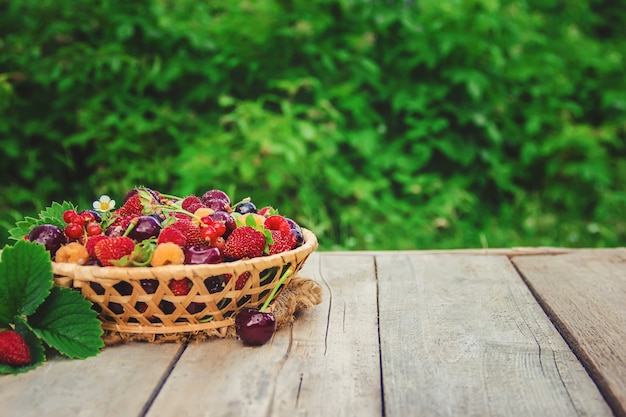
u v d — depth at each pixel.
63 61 3.77
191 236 1.38
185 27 3.87
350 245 3.58
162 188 3.92
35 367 1.24
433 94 3.94
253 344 1.34
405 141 3.96
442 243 3.74
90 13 3.89
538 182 4.38
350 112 3.95
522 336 1.42
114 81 3.89
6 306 1.29
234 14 3.92
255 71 3.88
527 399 1.13
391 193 3.93
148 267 1.29
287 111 3.53
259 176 3.61
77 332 1.29
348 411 1.08
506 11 4.21
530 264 2.02
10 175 4.03
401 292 1.72
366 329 1.45
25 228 1.52
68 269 1.29
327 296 1.68
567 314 1.55
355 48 3.82
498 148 4.09
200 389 1.15
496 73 4.08
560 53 4.54
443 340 1.39
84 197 3.95
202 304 1.33
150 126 3.72
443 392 1.15
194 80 3.99
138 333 1.34
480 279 1.85
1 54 3.85
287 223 1.51
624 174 4.43
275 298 1.47
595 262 2.04
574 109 4.28
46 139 4.03
